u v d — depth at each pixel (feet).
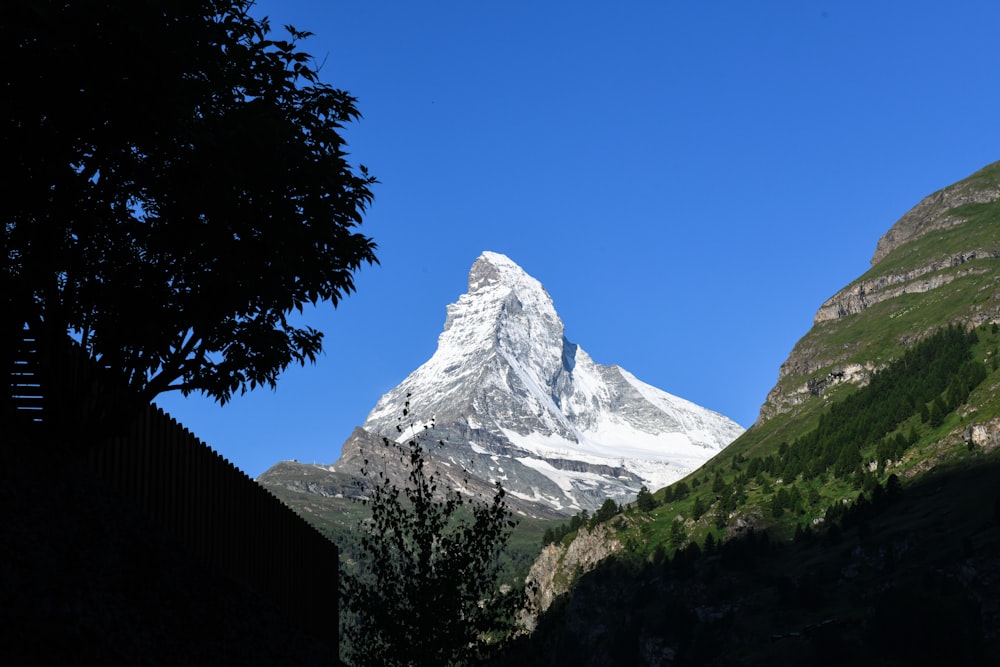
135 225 74.13
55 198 69.00
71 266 71.72
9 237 69.51
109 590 64.69
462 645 97.30
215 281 76.38
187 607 73.51
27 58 63.00
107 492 74.74
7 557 58.03
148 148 72.18
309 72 79.92
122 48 65.62
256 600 93.04
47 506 66.03
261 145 73.92
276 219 76.38
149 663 61.41
